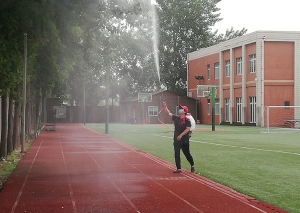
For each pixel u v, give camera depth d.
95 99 69.75
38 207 8.30
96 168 14.03
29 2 11.73
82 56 18.06
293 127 46.75
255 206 8.40
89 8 13.62
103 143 25.25
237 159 16.38
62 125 57.94
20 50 14.73
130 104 66.00
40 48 18.80
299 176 12.13
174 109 62.44
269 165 14.58
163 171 13.31
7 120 18.38
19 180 11.57
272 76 48.03
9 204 8.57
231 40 54.03
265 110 47.62
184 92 70.06
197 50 65.81
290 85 48.19
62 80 24.94
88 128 47.34
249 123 50.00
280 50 48.09
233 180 11.47
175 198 9.16
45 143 25.33
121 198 9.14
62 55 19.41
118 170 13.54
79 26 14.73
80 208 8.22
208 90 52.41
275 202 8.76
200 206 8.41
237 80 53.31
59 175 12.47
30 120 31.62
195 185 10.77
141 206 8.40
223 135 32.12
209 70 60.75
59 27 13.57
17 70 14.98
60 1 12.59
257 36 47.97
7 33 11.74
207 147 21.69
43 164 15.19
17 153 19.25
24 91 19.36
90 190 10.05
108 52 17.55
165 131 39.09
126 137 30.83
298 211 8.00
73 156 17.97
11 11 11.63
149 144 24.28
